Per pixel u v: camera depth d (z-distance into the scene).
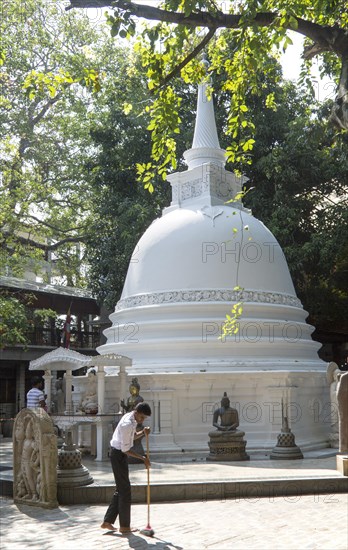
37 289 32.50
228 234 19.28
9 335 24.52
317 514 9.27
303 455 15.46
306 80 14.99
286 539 7.81
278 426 16.44
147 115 28.69
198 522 8.90
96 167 30.78
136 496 10.48
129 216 27.47
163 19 9.56
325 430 18.23
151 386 16.62
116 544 7.77
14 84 32.28
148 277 19.31
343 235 25.41
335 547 7.36
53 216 36.31
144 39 11.06
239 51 11.38
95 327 38.31
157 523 8.88
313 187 28.83
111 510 8.58
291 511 9.52
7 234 28.67
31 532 8.48
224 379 16.77
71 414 15.27
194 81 12.76
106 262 29.22
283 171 26.45
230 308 18.25
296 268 25.66
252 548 7.43
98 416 14.93
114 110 29.58
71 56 31.91
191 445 16.34
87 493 10.60
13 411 31.95
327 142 25.83
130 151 29.14
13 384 32.47
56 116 34.97
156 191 28.44
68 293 34.56
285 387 16.53
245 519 9.02
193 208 20.67
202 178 21.27
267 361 17.73
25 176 28.70
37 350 32.25
